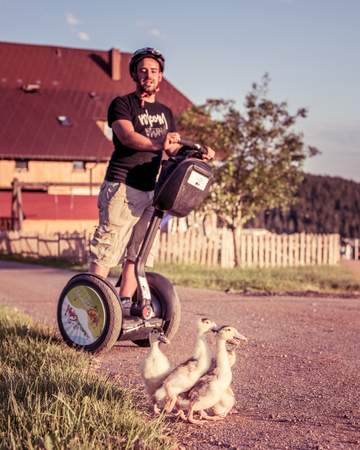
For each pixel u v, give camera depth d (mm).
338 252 27266
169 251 24344
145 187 6508
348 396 5227
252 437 4141
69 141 50250
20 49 57938
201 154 6109
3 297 12281
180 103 57094
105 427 3836
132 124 6379
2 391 4570
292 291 14570
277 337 7996
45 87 55469
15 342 6559
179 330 8203
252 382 5625
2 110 51625
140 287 6457
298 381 5691
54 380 4758
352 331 8633
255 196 24719
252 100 24812
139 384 5344
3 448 3576
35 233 32500
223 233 24969
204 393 4219
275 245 25812
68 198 47406
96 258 6594
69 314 6633
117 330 6359
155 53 6355
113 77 57781
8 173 48781
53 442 3615
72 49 59250
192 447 3936
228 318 9516
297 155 24984
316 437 4180
